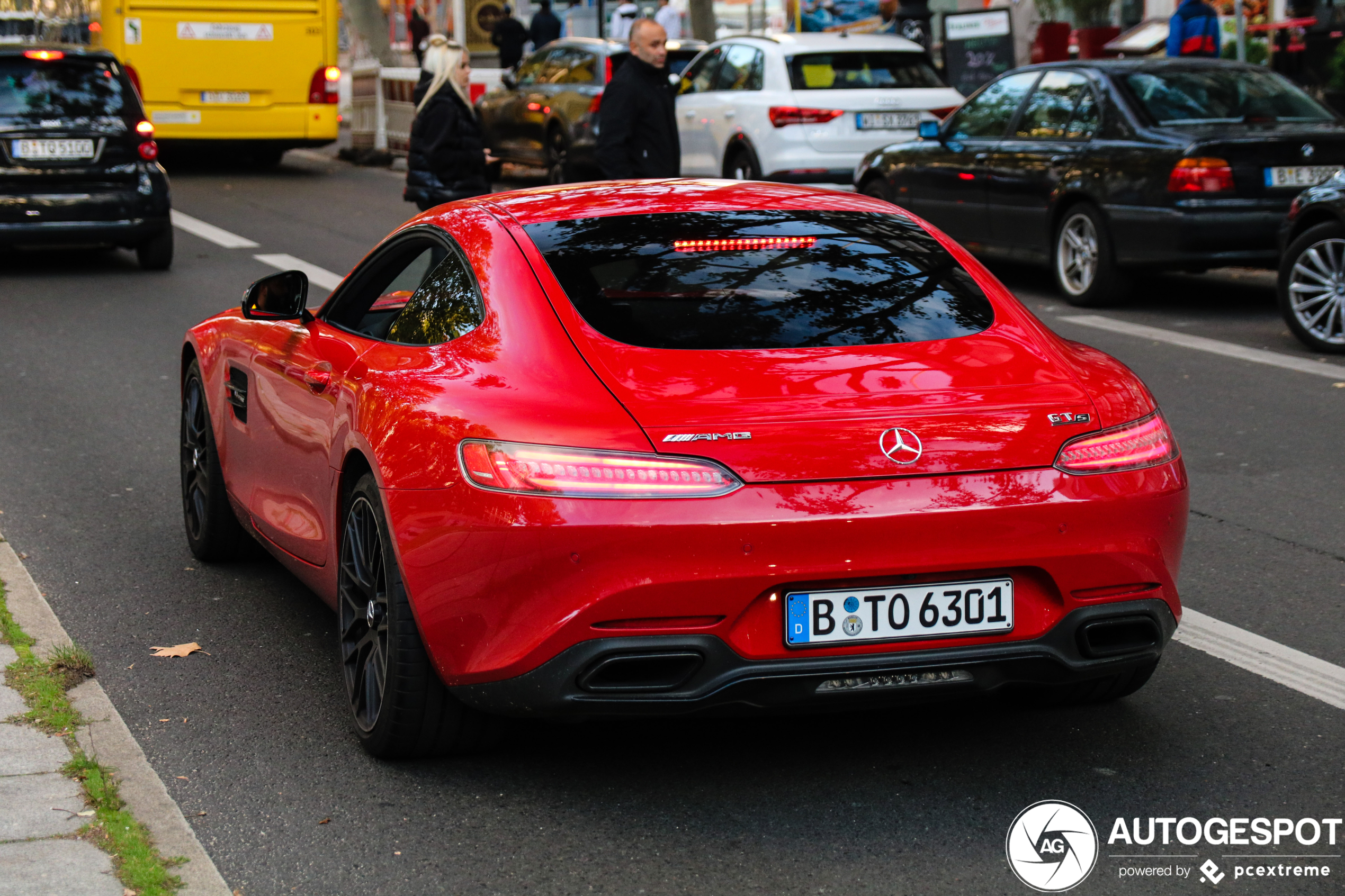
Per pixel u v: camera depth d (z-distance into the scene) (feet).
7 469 24.08
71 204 43.34
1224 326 35.32
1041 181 38.91
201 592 18.26
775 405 11.82
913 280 13.99
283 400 15.96
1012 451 11.85
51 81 43.57
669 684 11.51
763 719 14.23
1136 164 36.32
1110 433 12.32
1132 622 12.30
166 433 26.50
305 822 12.16
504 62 97.35
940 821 12.12
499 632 11.71
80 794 12.17
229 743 13.76
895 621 11.67
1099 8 80.28
